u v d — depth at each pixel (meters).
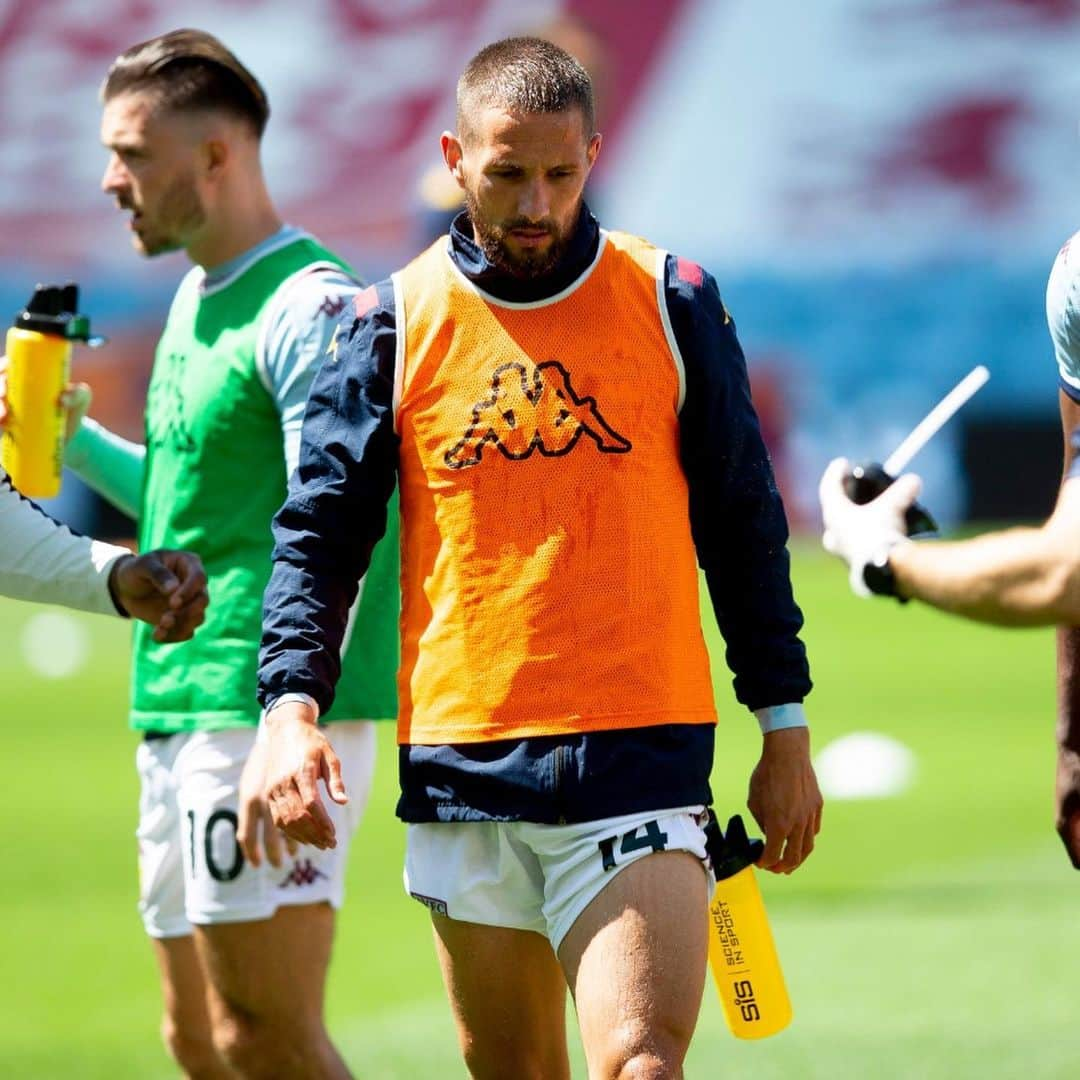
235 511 16.64
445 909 13.38
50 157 89.81
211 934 16.16
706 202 87.31
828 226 86.25
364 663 16.56
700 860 13.14
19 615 72.38
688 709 13.20
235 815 16.17
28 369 16.55
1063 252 12.81
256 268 16.86
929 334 84.06
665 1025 12.41
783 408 84.69
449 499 13.27
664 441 13.38
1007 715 46.06
